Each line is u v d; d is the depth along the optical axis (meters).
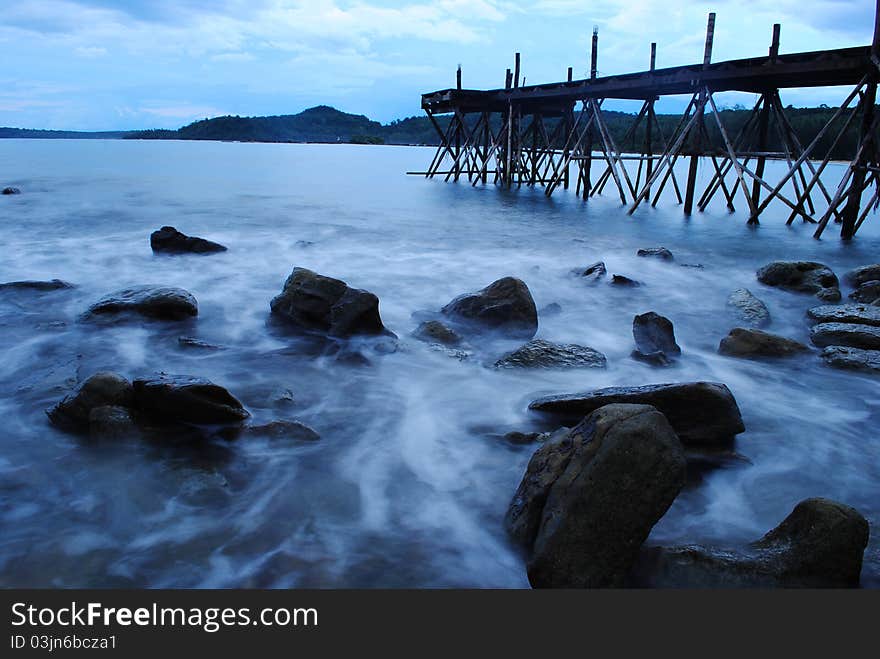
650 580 3.34
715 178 19.86
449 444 4.86
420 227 15.86
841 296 9.19
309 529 3.80
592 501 3.26
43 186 24.56
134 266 10.67
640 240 14.48
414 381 6.05
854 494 4.34
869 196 24.83
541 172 41.78
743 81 17.06
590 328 7.94
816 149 48.97
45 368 6.16
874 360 6.43
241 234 14.14
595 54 21.47
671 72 17.89
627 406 3.51
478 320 7.62
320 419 5.22
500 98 27.33
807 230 16.41
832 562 3.24
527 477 3.82
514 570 3.48
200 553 3.56
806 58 14.29
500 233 15.16
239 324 7.62
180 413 4.77
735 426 4.78
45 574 3.37
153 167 38.97
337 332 7.09
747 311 8.45
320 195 23.72
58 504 3.97
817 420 5.42
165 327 7.44
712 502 4.21
